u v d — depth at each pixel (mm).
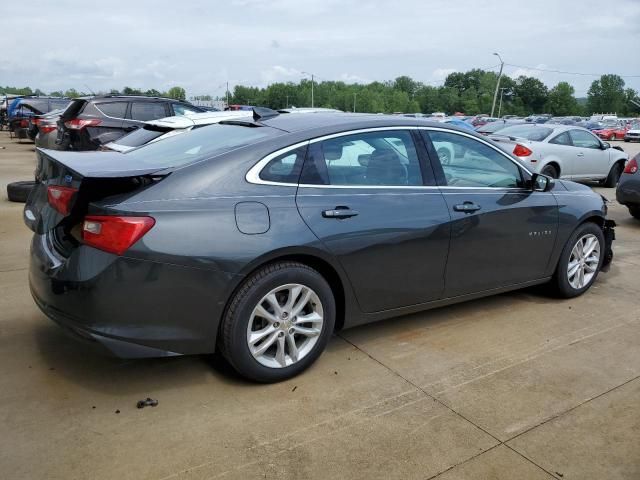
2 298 4410
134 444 2660
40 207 3416
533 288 5207
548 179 4453
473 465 2594
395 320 4305
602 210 4965
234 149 3201
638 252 6660
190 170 3027
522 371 3510
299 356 3311
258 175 3166
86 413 2898
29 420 2816
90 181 2854
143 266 2793
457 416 2984
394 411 3014
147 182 2924
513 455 2676
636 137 40375
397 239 3561
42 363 3398
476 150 4168
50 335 3777
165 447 2646
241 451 2637
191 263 2873
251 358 3117
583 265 4914
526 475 2537
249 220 3031
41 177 3520
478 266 4094
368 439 2760
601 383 3383
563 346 3900
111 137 10812
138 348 2869
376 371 3455
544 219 4449
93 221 2822
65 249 2998
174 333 2920
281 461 2576
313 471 2516
